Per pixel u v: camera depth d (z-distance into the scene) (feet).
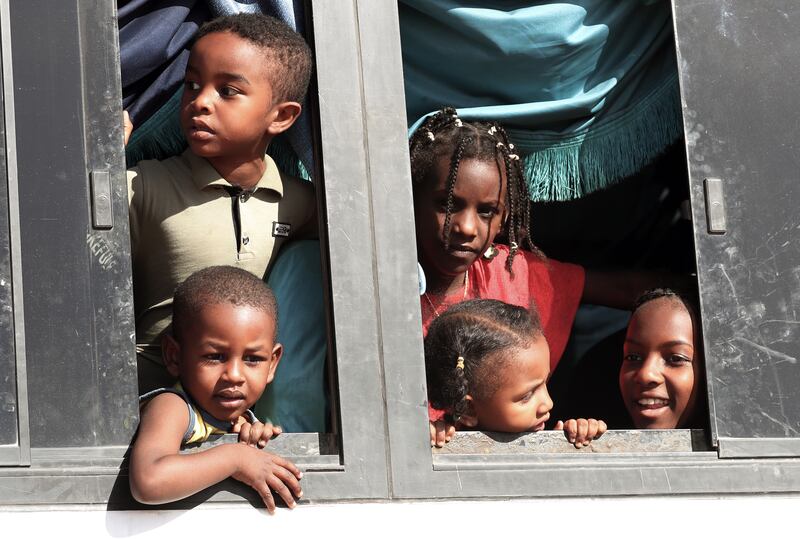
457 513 25.61
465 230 30.14
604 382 36.06
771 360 28.25
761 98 29.45
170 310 27.66
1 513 23.26
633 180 36.40
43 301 24.44
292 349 27.78
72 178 25.02
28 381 24.07
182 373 25.98
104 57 25.61
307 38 28.22
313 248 28.50
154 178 27.89
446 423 27.84
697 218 28.58
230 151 27.63
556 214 36.73
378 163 26.78
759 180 29.04
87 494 23.77
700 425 30.60
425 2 30.50
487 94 31.40
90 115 25.34
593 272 33.81
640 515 26.58
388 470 25.45
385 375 25.85
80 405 24.26
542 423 28.40
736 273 28.48
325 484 25.07
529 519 25.94
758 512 27.20
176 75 28.94
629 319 34.50
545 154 31.55
